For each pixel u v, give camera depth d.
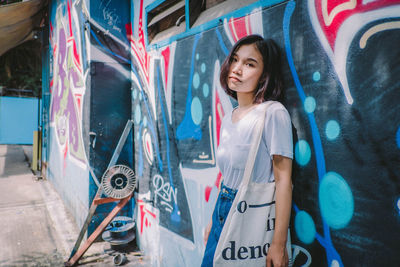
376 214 1.06
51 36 5.40
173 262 2.38
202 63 2.00
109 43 3.06
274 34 1.46
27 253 2.99
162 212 2.53
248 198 1.14
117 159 2.99
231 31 1.73
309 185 1.30
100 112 3.05
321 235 1.26
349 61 1.13
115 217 3.01
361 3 1.09
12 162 8.26
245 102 1.36
